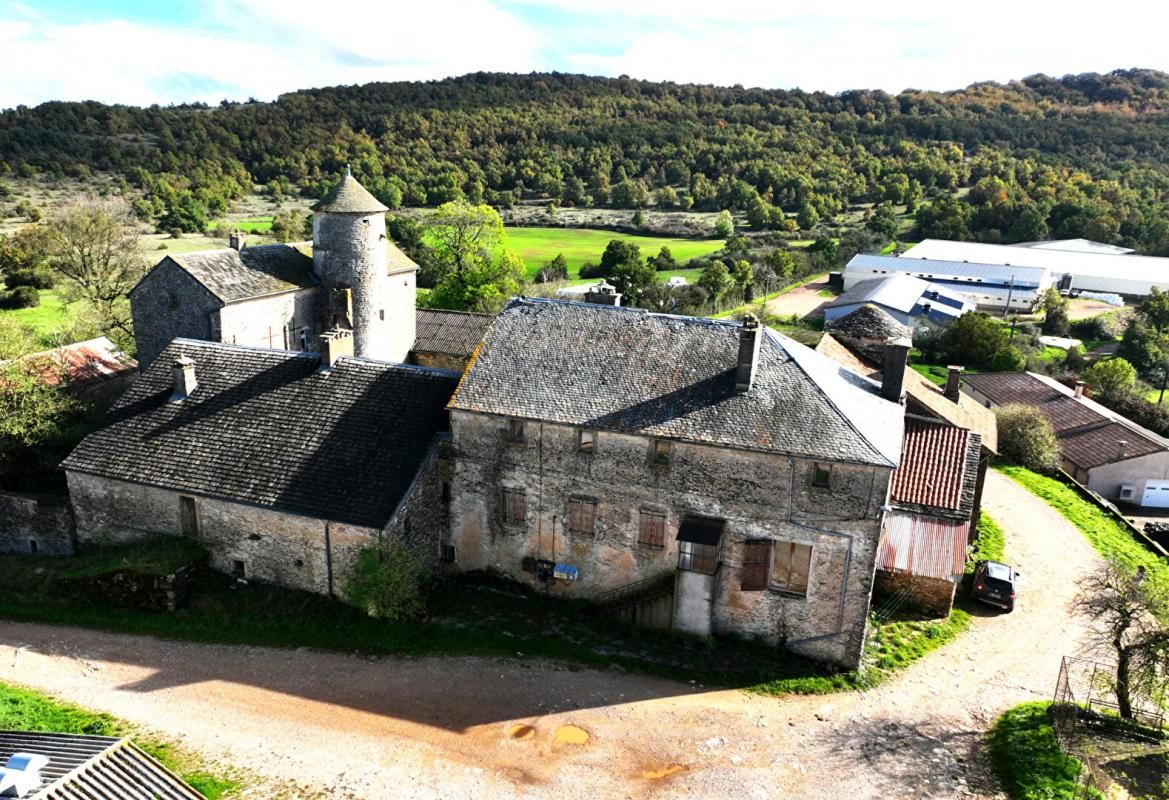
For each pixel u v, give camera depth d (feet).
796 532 95.71
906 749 84.99
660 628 102.89
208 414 118.52
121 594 105.70
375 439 110.22
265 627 102.63
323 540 103.65
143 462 114.01
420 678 93.45
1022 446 185.37
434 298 290.97
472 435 107.04
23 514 121.19
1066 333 317.22
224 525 109.09
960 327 274.57
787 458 93.66
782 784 79.15
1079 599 101.40
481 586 112.06
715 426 96.27
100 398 147.43
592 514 104.47
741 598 100.48
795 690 94.32
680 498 99.50
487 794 76.54
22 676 91.91
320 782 76.89
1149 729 86.58
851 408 98.63
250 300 147.54
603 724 86.89
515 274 303.68
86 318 209.36
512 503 108.58
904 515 114.11
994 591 116.16
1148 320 297.12
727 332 106.63
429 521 109.91
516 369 107.55
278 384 120.37
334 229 158.92
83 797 56.13
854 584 95.09
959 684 97.55
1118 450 187.21
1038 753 82.99
